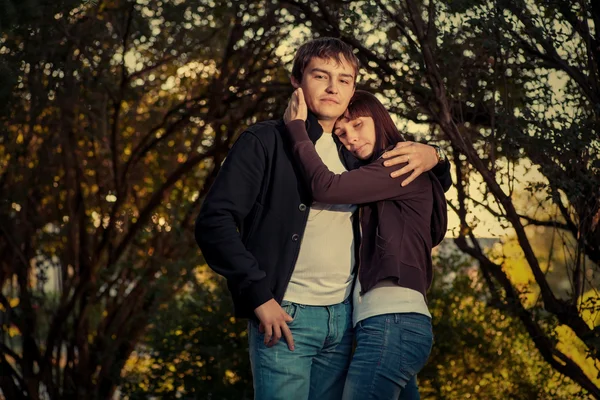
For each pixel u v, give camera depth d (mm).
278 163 2586
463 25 4215
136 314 7352
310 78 2695
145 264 7398
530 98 4180
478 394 6020
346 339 2662
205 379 6250
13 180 7012
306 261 2592
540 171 4023
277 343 2533
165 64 6980
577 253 4293
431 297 6109
